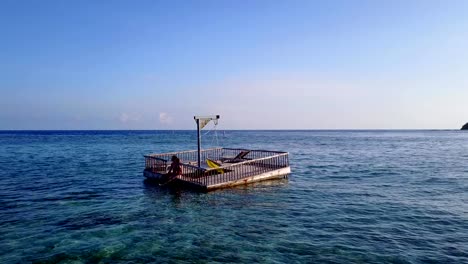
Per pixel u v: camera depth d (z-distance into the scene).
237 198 19.23
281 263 10.28
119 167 35.69
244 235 12.92
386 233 13.09
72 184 24.70
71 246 11.81
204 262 10.41
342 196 19.98
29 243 12.12
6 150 61.31
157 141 102.56
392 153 55.62
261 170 24.66
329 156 50.03
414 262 10.33
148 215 15.88
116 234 13.12
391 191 21.59
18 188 23.14
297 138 137.25
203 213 16.11
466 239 12.38
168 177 22.81
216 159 31.14
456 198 19.39
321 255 10.90
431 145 80.62
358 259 10.55
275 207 17.23
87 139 117.12
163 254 11.08
